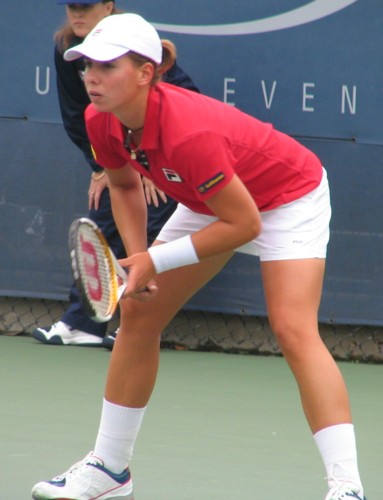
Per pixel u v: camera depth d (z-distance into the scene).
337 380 10.02
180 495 11.30
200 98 9.94
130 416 10.94
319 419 10.02
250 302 20.41
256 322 21.08
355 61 19.97
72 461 12.59
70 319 20.70
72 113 19.12
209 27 20.16
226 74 20.20
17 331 21.58
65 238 20.69
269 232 10.46
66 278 20.75
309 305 10.27
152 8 20.22
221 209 9.59
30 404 15.72
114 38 9.30
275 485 11.84
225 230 9.66
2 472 11.97
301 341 10.12
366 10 19.89
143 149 9.74
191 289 10.80
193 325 21.22
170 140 9.41
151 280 10.22
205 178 9.44
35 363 18.89
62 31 18.41
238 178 9.67
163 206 19.70
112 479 10.99
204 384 17.83
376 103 20.00
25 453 12.88
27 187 20.70
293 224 10.45
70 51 9.44
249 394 17.16
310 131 20.11
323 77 20.03
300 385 10.13
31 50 20.59
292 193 10.53
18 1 20.55
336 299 20.19
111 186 11.28
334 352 20.92
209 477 12.10
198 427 14.68
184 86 18.95
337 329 20.89
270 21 20.03
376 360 20.86
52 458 12.69
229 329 21.16
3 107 20.70
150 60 9.45
